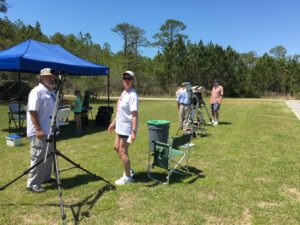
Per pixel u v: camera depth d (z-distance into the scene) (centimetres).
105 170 579
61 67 976
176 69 3806
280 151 742
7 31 2752
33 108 439
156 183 515
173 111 1703
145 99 3017
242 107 2066
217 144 812
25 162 627
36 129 446
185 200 449
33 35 3089
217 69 3778
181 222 388
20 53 919
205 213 412
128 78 464
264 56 4256
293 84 4034
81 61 1148
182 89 978
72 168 565
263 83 4022
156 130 669
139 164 624
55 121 435
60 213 406
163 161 514
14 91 2367
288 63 4119
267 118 1405
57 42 3544
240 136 928
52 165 527
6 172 562
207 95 3459
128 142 477
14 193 464
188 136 536
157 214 406
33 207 421
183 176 553
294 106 2211
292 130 1050
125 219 393
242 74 3953
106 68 1212
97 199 448
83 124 1122
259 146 793
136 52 4803
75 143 823
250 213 415
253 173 575
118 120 482
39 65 907
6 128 1042
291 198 465
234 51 3981
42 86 457
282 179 545
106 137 907
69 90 3344
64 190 478
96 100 2616
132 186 497
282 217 405
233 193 479
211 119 1189
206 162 644
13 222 382
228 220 395
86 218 394
